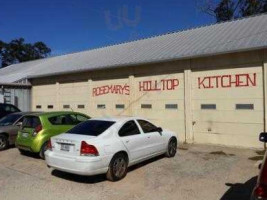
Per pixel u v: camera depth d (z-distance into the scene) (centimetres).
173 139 1145
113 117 995
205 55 1343
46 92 2227
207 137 1384
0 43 6231
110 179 853
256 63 1246
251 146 1259
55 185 834
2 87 2283
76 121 1260
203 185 807
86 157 813
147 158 1001
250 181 828
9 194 768
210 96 1375
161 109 1550
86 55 2341
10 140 1375
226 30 1614
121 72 1728
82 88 1958
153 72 1583
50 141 895
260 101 1236
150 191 773
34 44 6438
